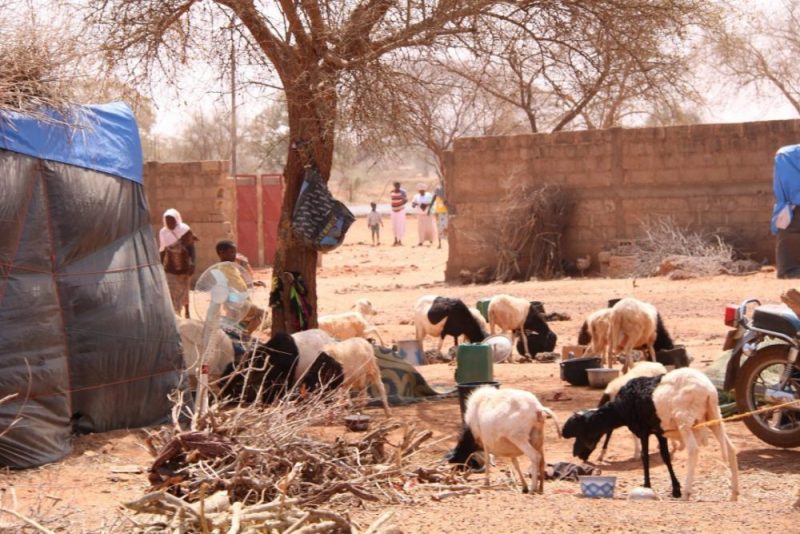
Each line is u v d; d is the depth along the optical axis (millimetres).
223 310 11508
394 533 6277
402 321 19969
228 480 7016
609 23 13148
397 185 43281
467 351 11320
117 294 9891
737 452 9312
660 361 12688
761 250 26312
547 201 27219
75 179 9578
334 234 13414
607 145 27234
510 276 27203
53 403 9148
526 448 7902
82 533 6438
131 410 9984
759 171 26297
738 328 9664
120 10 13391
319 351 11141
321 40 12945
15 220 9008
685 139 26688
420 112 13344
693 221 26750
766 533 6320
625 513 6887
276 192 33875
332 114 12789
